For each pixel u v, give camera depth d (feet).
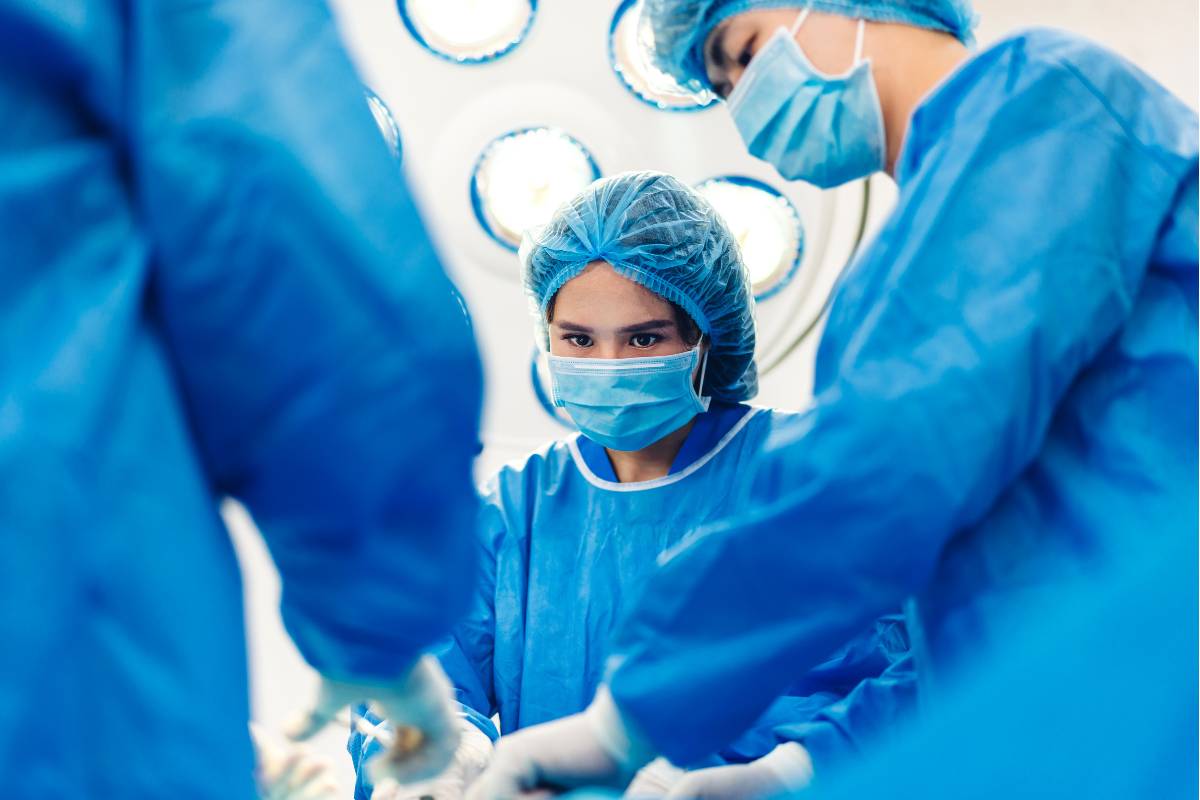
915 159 2.97
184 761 1.90
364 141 2.13
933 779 1.99
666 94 6.72
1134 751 1.93
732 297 4.78
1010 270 2.56
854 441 2.56
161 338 2.09
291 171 1.98
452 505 2.22
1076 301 2.57
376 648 2.28
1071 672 2.00
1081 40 2.86
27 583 1.76
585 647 4.50
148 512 1.95
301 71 2.08
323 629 2.31
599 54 6.66
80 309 1.92
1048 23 6.64
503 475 5.15
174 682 1.92
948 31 3.26
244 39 2.05
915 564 2.58
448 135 6.88
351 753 4.69
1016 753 1.96
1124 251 2.65
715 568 2.73
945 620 2.84
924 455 2.51
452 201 7.01
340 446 2.05
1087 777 1.92
